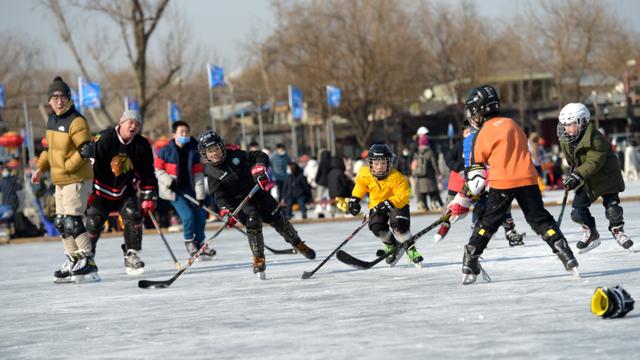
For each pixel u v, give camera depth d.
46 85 126.81
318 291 15.48
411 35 112.75
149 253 27.62
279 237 31.84
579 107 17.83
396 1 108.19
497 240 24.42
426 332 10.75
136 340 11.48
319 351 9.95
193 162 23.77
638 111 132.38
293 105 73.19
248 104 114.25
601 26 123.12
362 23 106.81
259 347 10.41
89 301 16.17
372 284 16.02
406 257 20.89
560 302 12.48
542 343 9.67
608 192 19.00
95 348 11.06
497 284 14.91
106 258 27.16
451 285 15.19
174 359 10.02
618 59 123.25
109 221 42.16
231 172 18.91
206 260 23.89
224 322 12.55
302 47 106.88
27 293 18.25
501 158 14.85
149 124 108.31
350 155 121.75
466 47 120.75
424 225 33.62
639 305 11.74
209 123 116.88
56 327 13.10
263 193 19.27
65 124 19.38
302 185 45.22
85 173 19.64
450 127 97.25
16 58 117.75
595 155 17.83
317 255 23.11
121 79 95.31
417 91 113.75
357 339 10.56
